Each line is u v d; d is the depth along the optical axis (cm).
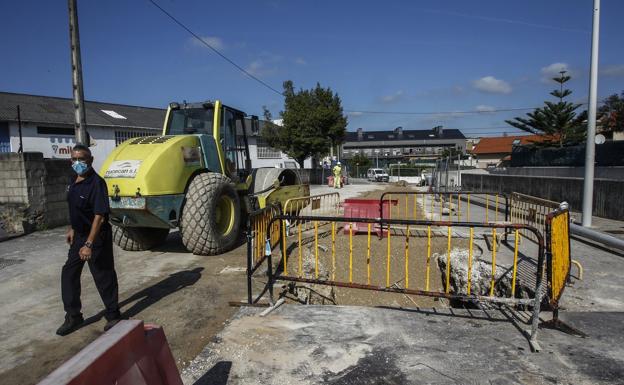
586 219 924
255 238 614
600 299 497
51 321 443
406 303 688
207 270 615
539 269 374
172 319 439
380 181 4281
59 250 771
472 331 405
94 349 178
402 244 861
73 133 2442
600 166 1571
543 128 3872
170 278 578
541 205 799
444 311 457
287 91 3319
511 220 920
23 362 359
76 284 419
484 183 1998
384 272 765
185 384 318
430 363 345
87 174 407
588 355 357
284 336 395
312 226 1019
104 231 412
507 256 712
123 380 184
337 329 409
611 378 322
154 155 619
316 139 3150
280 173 1041
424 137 9488
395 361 348
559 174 1820
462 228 988
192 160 691
